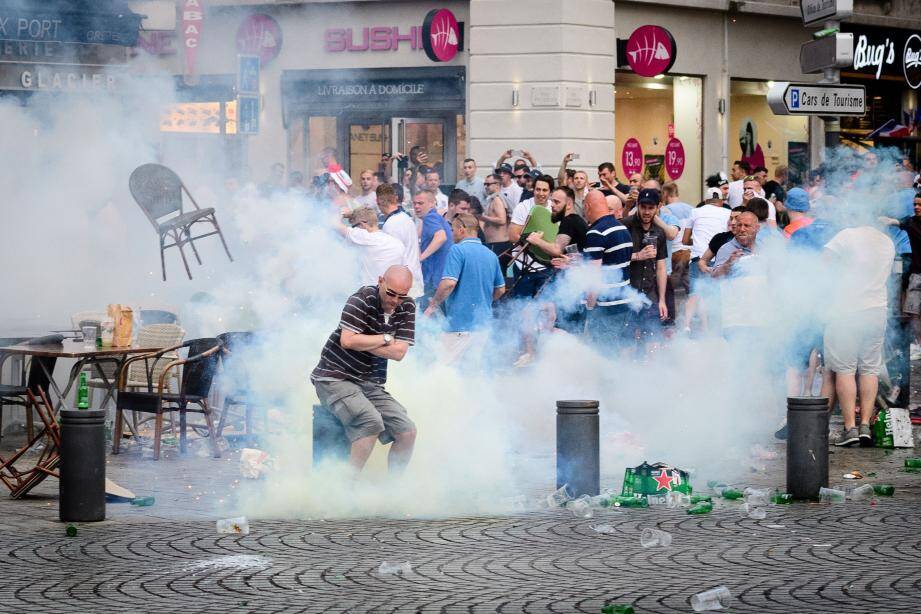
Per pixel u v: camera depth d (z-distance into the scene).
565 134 33.09
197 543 12.59
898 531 13.23
